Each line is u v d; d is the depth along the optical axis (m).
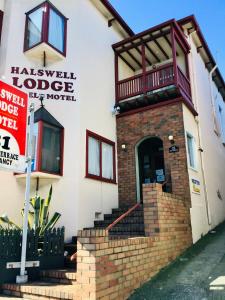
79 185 8.09
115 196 9.77
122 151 10.36
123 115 10.66
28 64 8.92
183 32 11.85
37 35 9.02
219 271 5.83
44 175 7.57
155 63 12.55
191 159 9.89
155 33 10.54
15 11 9.43
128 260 5.12
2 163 5.06
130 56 11.92
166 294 4.95
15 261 5.42
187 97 10.39
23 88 8.63
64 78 8.99
